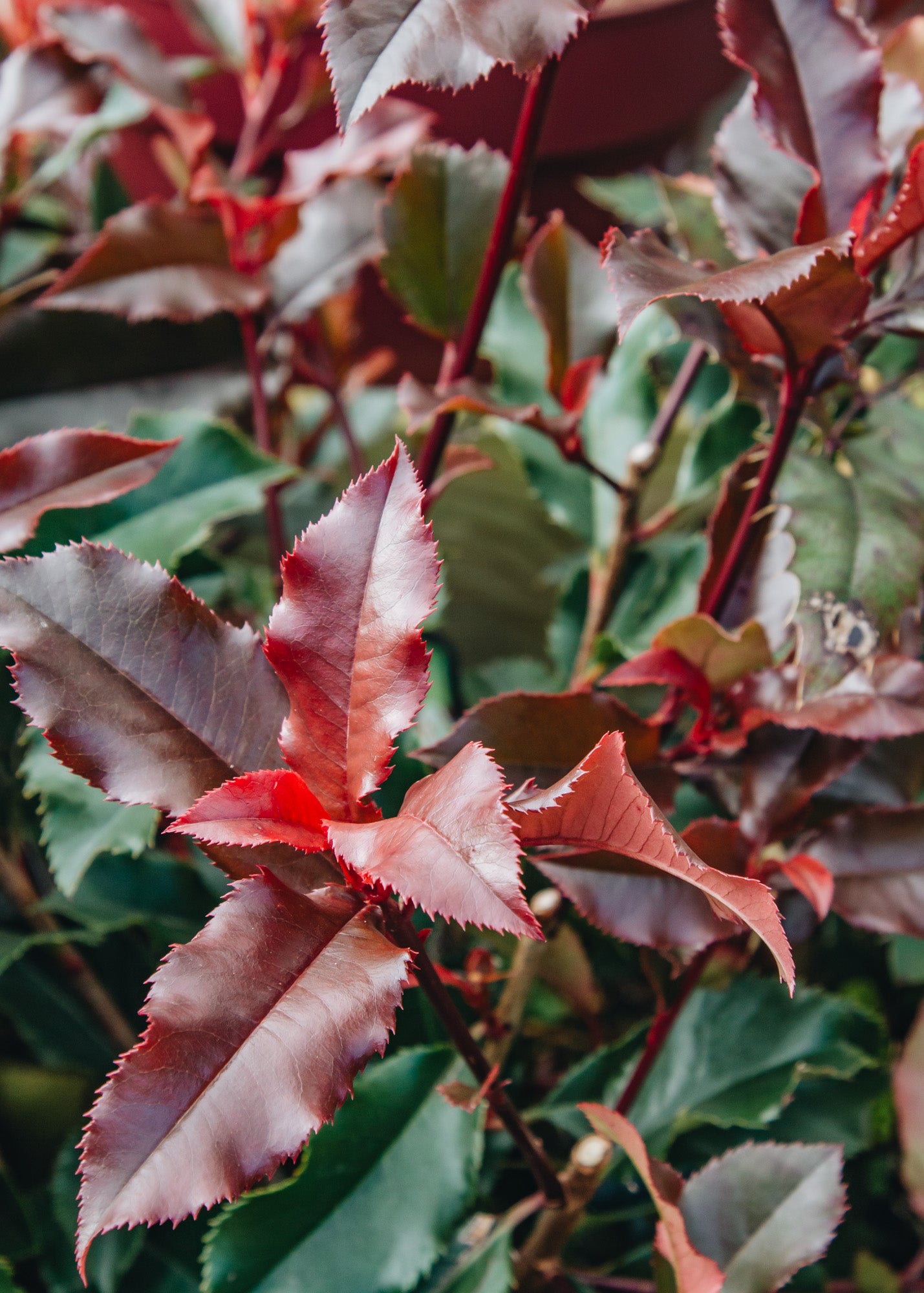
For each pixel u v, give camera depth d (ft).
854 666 1.46
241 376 2.30
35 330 2.14
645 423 2.25
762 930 1.22
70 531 1.84
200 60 2.44
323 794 1.33
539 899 1.66
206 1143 1.18
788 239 1.59
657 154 2.74
